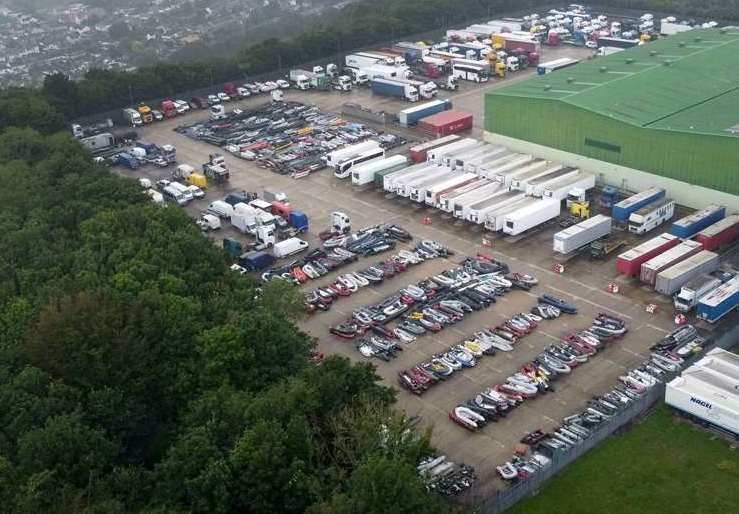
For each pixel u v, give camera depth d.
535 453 66.25
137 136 155.88
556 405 72.50
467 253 101.62
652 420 69.31
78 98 165.88
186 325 68.94
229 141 149.75
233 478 51.00
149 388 64.88
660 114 114.19
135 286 76.38
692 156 105.62
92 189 105.88
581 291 91.31
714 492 61.06
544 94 124.81
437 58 191.62
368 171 124.06
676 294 87.94
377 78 177.00
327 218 114.94
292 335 70.19
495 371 78.06
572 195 111.25
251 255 101.25
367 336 85.44
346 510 46.47
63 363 63.09
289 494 50.91
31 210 100.38
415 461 55.19
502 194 112.25
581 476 63.53
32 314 72.38
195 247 87.19
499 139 132.38
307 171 132.00
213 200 124.56
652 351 79.19
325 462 55.44
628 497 61.12
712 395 67.69
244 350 63.84
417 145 136.00
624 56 147.12
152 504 51.97
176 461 52.88
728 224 98.00
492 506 59.19
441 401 74.38
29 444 53.41
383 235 106.88
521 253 100.88
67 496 50.00
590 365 77.94
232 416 56.31
